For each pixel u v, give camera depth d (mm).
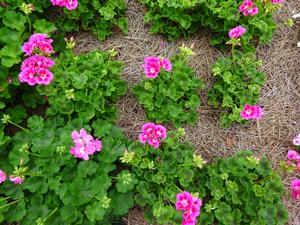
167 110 778
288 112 841
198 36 871
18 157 689
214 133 815
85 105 741
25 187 683
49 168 679
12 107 776
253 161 721
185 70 797
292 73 865
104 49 842
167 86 783
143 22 865
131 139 792
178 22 840
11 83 728
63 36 802
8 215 685
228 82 791
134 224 746
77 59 762
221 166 750
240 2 815
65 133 708
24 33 756
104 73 754
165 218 695
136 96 814
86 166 691
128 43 852
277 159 813
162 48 857
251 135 822
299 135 786
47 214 680
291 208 788
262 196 729
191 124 805
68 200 662
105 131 731
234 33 768
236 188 723
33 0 769
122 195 713
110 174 752
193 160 706
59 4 734
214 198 723
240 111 786
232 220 718
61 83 718
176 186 723
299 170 724
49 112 738
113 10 842
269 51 875
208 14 828
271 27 839
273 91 850
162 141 746
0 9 733
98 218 651
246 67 811
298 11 893
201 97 834
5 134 767
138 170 727
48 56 697
